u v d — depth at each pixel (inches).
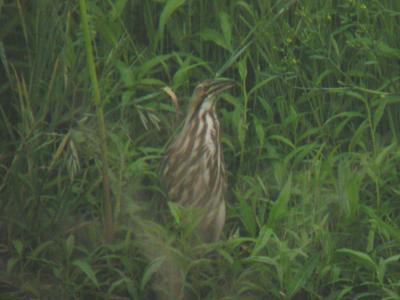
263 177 485.4
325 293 438.3
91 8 480.4
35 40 468.4
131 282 422.6
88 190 446.6
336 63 512.1
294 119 485.4
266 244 437.1
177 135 448.1
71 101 472.7
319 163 464.4
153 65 473.4
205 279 438.3
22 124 455.8
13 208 450.3
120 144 447.8
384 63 511.8
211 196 443.2
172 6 478.6
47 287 434.0
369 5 503.5
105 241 440.1
